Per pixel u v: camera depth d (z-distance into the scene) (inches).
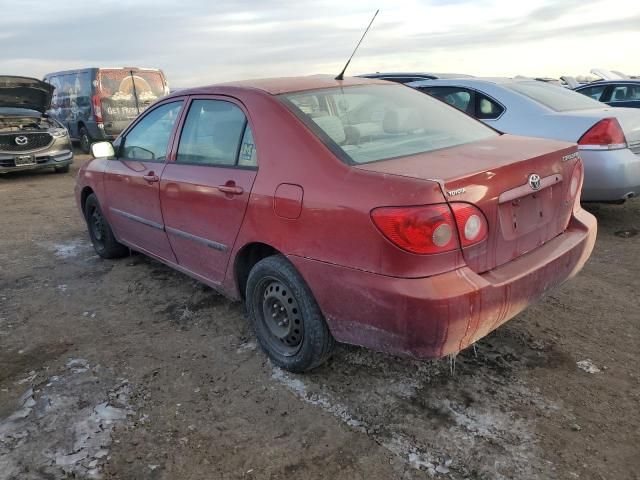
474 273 93.6
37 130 420.2
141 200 160.6
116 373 122.5
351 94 130.6
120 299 165.0
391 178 92.0
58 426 104.0
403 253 88.5
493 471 89.0
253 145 119.5
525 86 237.0
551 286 109.2
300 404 108.6
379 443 96.7
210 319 148.1
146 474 91.4
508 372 116.3
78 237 239.6
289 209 106.0
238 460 94.0
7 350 135.6
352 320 99.1
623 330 132.4
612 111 209.0
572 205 119.8
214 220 128.6
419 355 93.2
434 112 136.4
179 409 108.5
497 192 95.8
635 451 92.0
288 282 110.5
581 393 108.1
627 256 182.2
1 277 189.6
